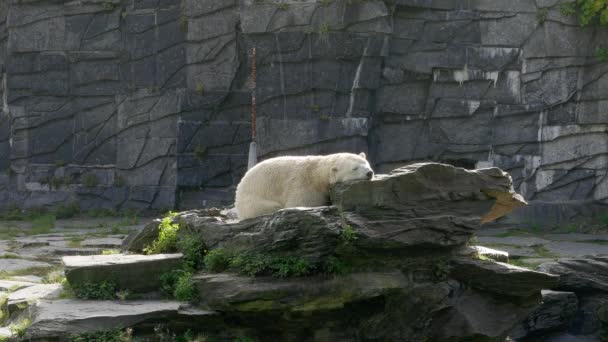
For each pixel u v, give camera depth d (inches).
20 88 946.1
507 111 876.6
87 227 828.0
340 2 844.0
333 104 861.8
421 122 893.2
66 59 934.4
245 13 865.5
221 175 911.0
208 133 908.0
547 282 386.3
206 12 895.1
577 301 494.9
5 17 960.3
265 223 364.2
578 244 711.7
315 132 861.8
